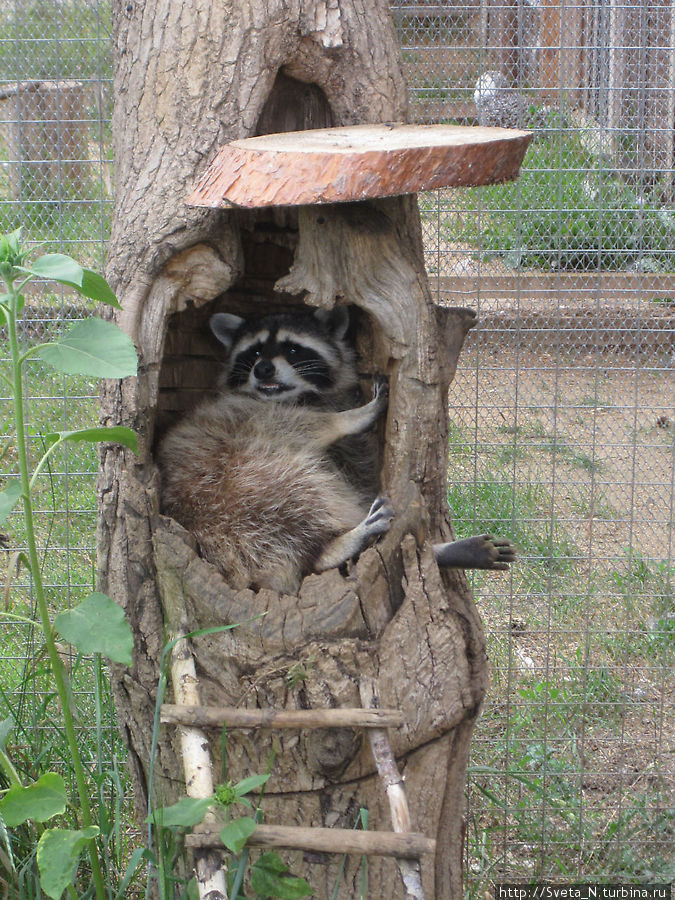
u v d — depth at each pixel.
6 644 3.53
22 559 3.02
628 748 3.48
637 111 3.79
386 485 3.00
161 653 2.94
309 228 2.95
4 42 3.66
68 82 3.73
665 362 4.52
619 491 4.23
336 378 3.40
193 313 3.41
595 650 3.67
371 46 3.03
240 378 3.42
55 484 3.82
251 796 2.91
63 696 2.84
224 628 2.84
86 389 3.96
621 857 3.29
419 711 2.93
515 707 3.54
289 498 3.12
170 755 2.96
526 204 3.88
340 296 2.96
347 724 2.82
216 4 2.96
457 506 3.85
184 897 2.86
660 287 4.10
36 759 3.15
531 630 3.72
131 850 3.19
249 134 2.98
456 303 4.04
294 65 3.01
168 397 3.42
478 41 3.66
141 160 2.99
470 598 3.05
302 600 2.91
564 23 3.65
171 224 2.95
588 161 3.83
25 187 3.76
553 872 3.28
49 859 2.75
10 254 2.72
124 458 2.96
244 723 2.82
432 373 2.96
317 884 2.94
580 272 3.96
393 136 2.88
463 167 2.79
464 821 3.20
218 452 3.18
